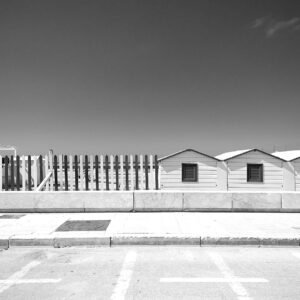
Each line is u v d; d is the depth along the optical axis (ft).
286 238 19.51
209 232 20.51
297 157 49.52
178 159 48.08
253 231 20.84
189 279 13.91
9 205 27.84
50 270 15.17
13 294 12.45
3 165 37.27
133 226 22.33
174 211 27.96
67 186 37.45
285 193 27.96
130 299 11.91
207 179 48.21
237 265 15.84
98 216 26.07
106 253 17.97
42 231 20.94
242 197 27.96
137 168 38.37
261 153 49.16
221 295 12.23
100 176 37.60
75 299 11.96
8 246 19.39
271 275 14.40
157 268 15.38
